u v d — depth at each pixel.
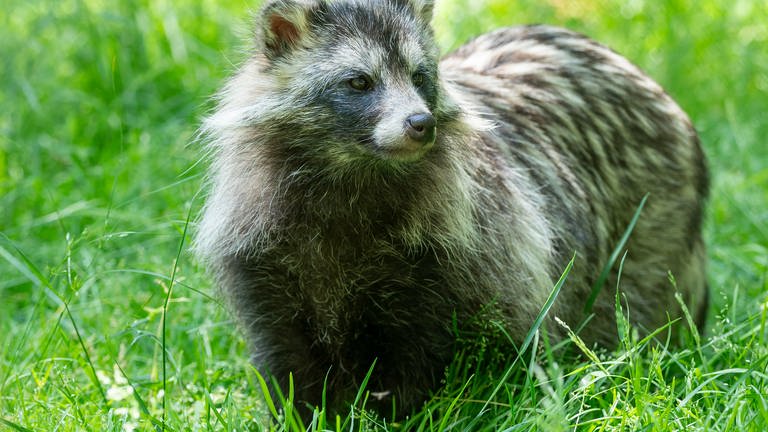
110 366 10.85
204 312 11.41
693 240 11.68
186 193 12.70
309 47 9.48
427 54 9.53
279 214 9.46
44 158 14.80
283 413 9.63
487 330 9.55
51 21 16.05
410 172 9.34
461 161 9.55
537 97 11.04
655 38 18.19
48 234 13.46
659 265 11.40
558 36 11.80
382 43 9.30
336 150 9.28
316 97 9.32
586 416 9.04
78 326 11.26
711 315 12.48
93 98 15.52
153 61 16.28
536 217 10.06
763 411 7.89
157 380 10.42
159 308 10.90
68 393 9.41
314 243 9.47
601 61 11.63
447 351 9.62
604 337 11.15
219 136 9.90
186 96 15.67
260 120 9.48
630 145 11.35
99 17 16.38
